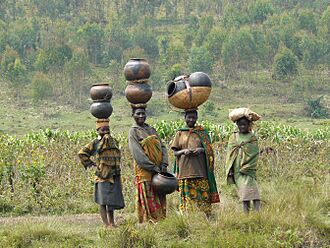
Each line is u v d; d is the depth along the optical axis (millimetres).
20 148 15984
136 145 9688
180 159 9969
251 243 8242
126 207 12352
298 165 17281
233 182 10031
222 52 149000
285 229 8914
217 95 132875
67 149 17156
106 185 9844
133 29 177250
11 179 13523
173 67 140375
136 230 8594
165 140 20953
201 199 9898
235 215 9250
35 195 13039
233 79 145375
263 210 9539
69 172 14461
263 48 154750
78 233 9422
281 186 13148
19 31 174250
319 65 149375
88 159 10031
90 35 167000
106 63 162625
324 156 18625
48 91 131000
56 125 110688
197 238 8625
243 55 149375
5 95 135750
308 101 113750
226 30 164250
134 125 9930
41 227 9344
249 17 187125
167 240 8727
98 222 10680
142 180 9688
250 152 9844
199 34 175000
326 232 9023
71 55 151750
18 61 137375
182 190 9953
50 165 14844
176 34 187375
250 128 10008
